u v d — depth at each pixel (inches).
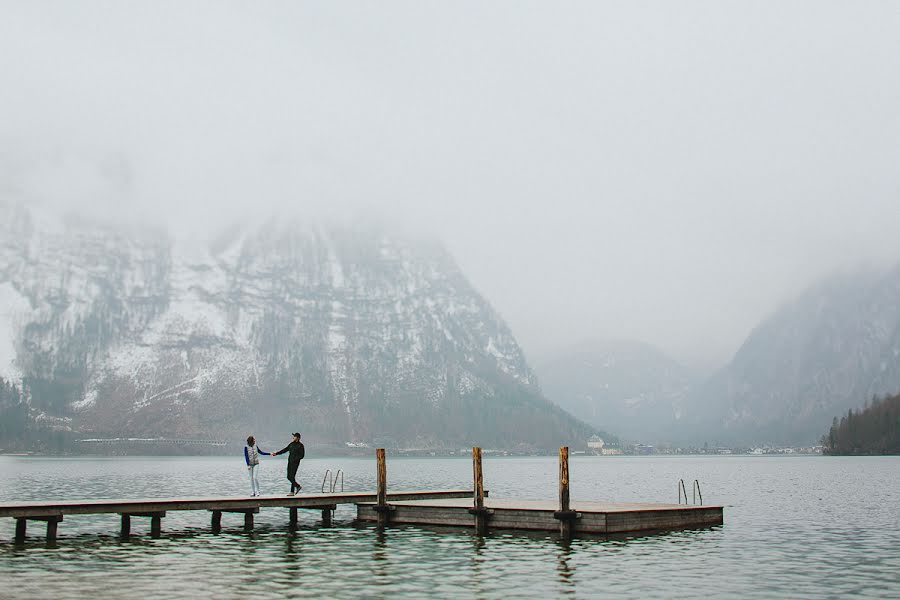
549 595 1390.3
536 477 7372.1
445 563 1678.2
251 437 2351.1
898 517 2837.1
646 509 2209.6
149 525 2365.9
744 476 7485.2
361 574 1560.0
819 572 1611.7
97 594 1359.5
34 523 2388.0
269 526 2336.4
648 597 1381.6
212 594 1370.6
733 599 1365.7
